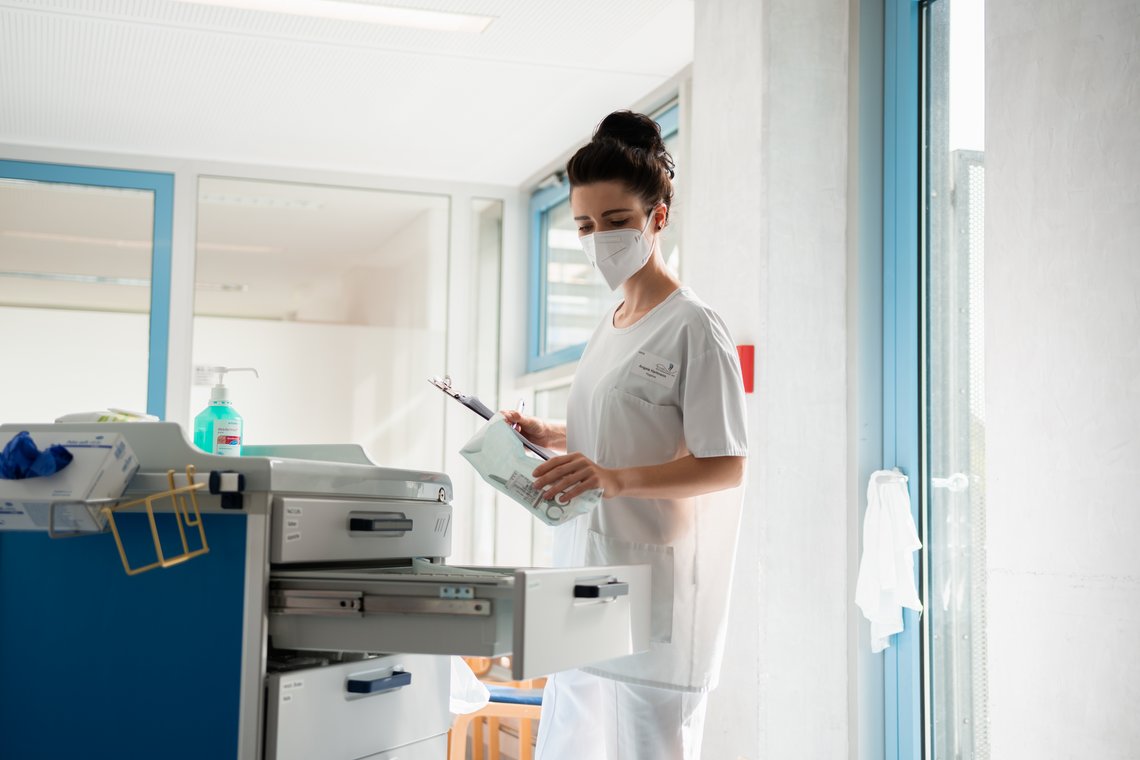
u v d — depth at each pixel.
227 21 3.06
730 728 2.50
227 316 4.24
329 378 4.34
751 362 2.47
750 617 2.44
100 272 4.12
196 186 4.23
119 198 4.17
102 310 4.12
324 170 4.37
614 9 2.98
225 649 1.46
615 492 1.64
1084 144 1.78
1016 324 1.88
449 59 3.31
